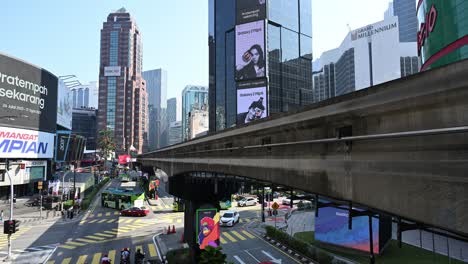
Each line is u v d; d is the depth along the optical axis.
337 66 166.25
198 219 24.19
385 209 6.07
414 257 21.84
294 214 43.91
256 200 55.38
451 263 20.36
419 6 42.12
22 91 54.19
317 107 8.65
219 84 136.00
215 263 18.27
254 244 27.75
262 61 109.62
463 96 4.57
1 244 27.67
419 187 5.26
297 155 9.65
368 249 22.33
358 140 6.91
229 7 133.00
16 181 52.44
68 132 74.19
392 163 5.91
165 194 65.06
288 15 123.56
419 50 43.34
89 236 30.66
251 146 13.01
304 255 23.83
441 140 4.87
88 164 123.31
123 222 37.38
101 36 177.88
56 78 65.81
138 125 174.25
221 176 21.31
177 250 25.02
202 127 157.50
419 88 5.35
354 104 7.12
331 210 24.94
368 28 142.75
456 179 4.57
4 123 50.12
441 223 4.80
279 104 116.31
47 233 31.89
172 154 30.61
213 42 140.62
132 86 172.50
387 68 135.50
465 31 30.84
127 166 146.38
